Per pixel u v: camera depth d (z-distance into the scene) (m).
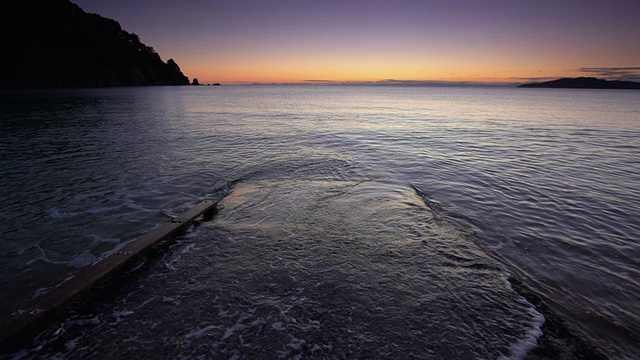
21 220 7.61
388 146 17.11
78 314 4.36
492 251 6.38
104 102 49.84
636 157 14.98
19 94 69.69
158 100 58.38
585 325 4.35
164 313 4.35
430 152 15.63
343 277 5.16
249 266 5.49
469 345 3.84
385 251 6.04
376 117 33.56
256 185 10.16
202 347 3.75
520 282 5.30
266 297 4.66
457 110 44.25
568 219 7.96
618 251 6.44
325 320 4.18
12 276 5.42
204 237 6.62
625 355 3.86
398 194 9.35
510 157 14.74
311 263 5.58
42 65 101.44
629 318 4.55
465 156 14.84
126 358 3.62
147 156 14.28
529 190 10.09
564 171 12.39
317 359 3.59
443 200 9.14
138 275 5.26
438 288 4.95
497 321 4.29
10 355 3.70
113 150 15.44
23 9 98.38
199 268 5.45
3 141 17.36
